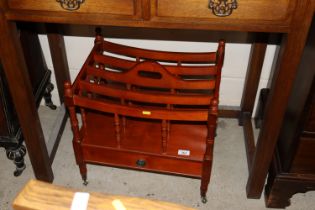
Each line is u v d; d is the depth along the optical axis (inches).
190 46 61.6
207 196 55.7
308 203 54.9
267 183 54.6
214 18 38.3
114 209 26.5
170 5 37.8
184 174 51.6
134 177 58.5
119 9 38.7
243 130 66.5
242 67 63.3
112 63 53.8
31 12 39.9
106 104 45.8
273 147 48.4
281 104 44.3
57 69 64.2
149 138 52.1
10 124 53.4
